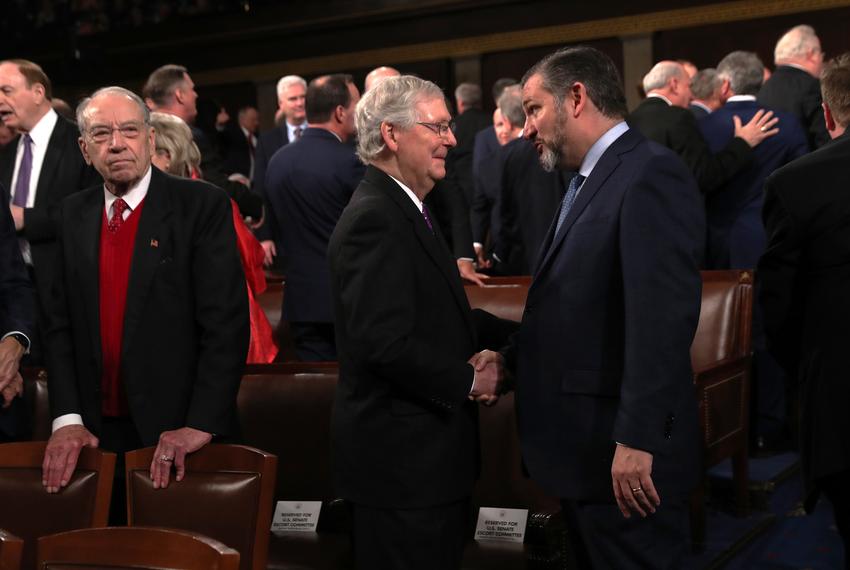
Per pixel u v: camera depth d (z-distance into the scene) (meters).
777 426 5.21
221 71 13.41
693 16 10.33
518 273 5.07
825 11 9.70
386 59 12.19
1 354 3.36
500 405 3.53
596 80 2.55
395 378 2.50
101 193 3.21
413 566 2.58
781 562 3.93
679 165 2.49
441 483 2.59
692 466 2.53
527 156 4.91
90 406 3.13
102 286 3.14
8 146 4.28
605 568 2.58
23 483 2.92
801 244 2.97
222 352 3.08
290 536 3.51
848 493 3.00
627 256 2.41
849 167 2.90
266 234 6.75
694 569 3.79
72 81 14.33
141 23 14.05
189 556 2.07
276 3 12.79
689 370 2.50
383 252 2.49
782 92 5.68
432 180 2.62
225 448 2.80
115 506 3.29
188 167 3.97
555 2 11.05
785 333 3.11
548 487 2.58
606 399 2.52
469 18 11.59
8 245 3.49
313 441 3.61
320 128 4.63
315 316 4.60
